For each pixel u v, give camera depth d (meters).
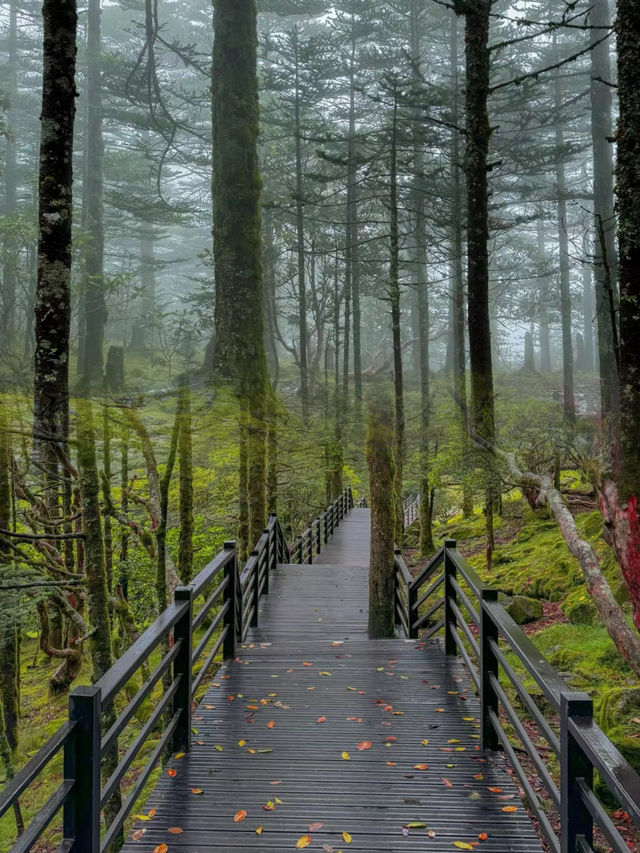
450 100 20.42
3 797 2.09
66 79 5.50
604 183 20.66
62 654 11.62
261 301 10.80
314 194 22.19
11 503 8.95
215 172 11.08
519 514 16.58
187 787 4.08
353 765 4.36
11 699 9.39
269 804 3.85
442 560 7.07
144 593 12.57
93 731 2.69
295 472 17.44
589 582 5.62
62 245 5.49
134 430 7.12
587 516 12.20
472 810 3.82
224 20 11.19
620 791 2.05
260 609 10.38
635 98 4.84
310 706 5.41
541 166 21.36
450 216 19.80
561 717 2.62
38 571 8.14
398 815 3.76
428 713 5.24
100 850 2.96
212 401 7.43
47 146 5.46
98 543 6.77
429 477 10.72
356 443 9.32
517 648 3.42
